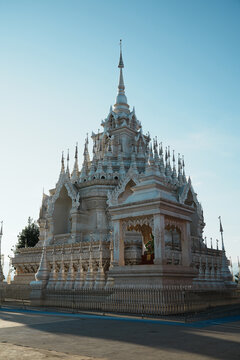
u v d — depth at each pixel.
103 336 12.43
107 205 40.38
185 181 50.12
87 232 39.72
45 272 27.72
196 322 16.30
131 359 8.98
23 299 27.00
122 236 23.02
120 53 59.28
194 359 8.84
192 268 22.58
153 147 46.62
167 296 18.23
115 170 44.50
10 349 10.42
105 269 32.00
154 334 12.72
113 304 20.48
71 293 23.42
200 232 44.38
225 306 21.25
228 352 9.59
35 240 69.19
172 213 22.06
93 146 51.81
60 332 13.52
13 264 41.72
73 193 41.06
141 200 21.66
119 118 52.09
